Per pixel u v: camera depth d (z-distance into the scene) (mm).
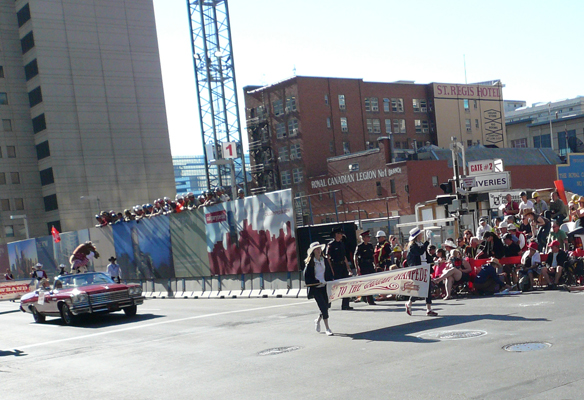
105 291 19203
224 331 14055
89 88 86375
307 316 15383
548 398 6312
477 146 77250
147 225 29703
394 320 13047
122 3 89875
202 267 26250
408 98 87312
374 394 7176
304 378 8445
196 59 82000
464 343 9492
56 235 39000
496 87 95125
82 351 13336
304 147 78000
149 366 10703
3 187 84938
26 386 10156
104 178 86062
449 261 16469
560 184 23781
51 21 84625
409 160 66812
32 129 87250
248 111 86250
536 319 10969
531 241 16422
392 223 51406
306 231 21031
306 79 78938
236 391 8156
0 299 31219
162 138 91000
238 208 23781
